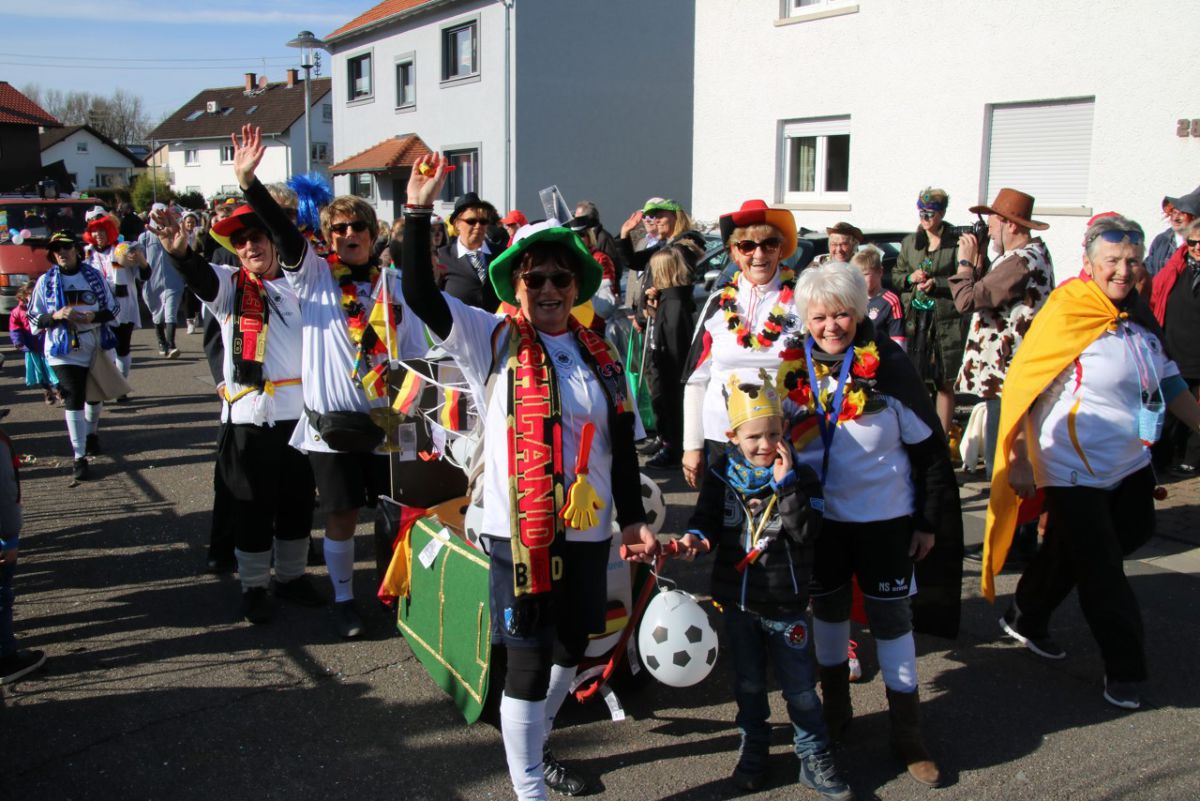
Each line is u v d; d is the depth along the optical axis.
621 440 2.93
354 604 4.45
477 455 3.65
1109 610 3.72
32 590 4.91
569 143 22.27
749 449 3.02
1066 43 9.68
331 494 4.25
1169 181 9.03
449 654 3.69
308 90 23.72
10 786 3.18
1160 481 6.74
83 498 6.57
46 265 16.22
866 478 3.22
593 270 2.89
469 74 22.81
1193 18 8.71
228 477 4.47
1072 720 3.65
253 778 3.25
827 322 3.20
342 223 4.16
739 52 13.33
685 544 3.05
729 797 3.16
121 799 3.12
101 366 7.07
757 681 3.17
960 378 6.23
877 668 4.11
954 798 3.14
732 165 13.70
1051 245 10.09
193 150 53.53
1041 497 4.39
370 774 3.28
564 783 3.18
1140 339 3.81
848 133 12.24
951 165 10.91
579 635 2.89
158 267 12.87
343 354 4.15
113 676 3.97
